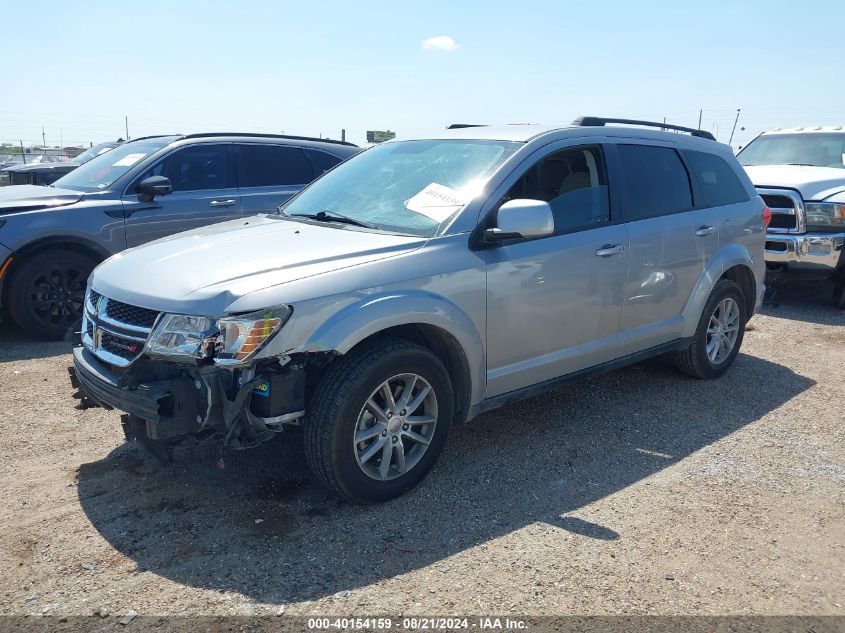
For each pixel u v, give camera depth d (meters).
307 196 4.77
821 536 3.37
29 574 2.98
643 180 4.91
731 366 6.08
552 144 4.34
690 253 5.13
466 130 4.75
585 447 4.35
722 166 5.72
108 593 2.87
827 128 10.09
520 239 4.05
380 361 3.40
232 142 7.75
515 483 3.87
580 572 3.05
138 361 3.26
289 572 3.02
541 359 4.25
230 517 3.46
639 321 4.85
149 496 3.66
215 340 3.12
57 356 6.13
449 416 3.78
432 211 3.97
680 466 4.11
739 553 3.22
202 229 4.38
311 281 3.29
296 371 3.29
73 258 6.65
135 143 7.89
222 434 3.26
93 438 4.38
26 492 3.68
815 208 8.19
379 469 3.58
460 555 3.17
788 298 9.16
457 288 3.71
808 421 4.84
